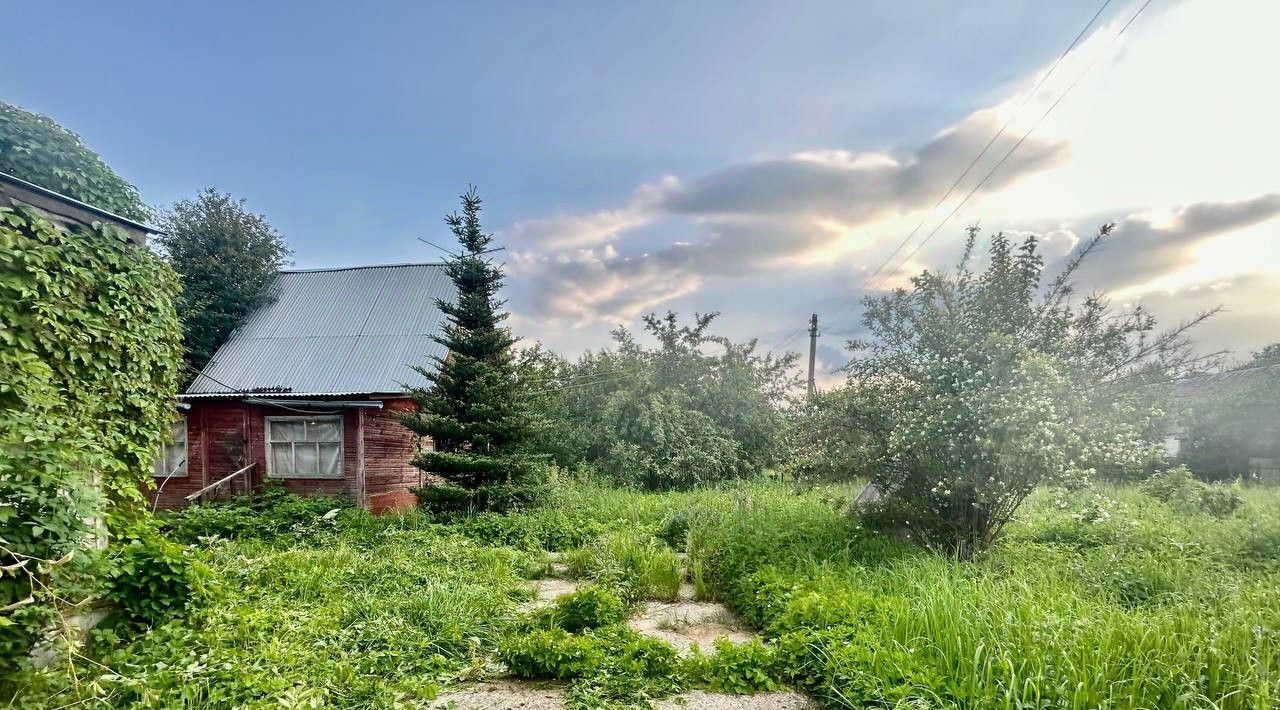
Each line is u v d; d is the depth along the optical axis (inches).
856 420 302.2
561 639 174.1
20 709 125.6
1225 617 156.6
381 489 519.5
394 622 193.3
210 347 589.6
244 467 510.0
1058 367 256.4
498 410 450.9
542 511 434.9
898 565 227.8
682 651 191.0
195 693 140.0
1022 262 284.5
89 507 144.7
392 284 650.8
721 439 724.0
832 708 145.3
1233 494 362.9
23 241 171.8
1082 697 117.7
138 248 214.2
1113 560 223.6
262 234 661.3
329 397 502.9
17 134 293.3
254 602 209.5
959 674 136.3
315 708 137.2
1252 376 676.7
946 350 282.0
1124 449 241.3
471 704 152.8
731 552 275.6
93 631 163.5
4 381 150.1
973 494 263.3
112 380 196.7
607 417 698.2
